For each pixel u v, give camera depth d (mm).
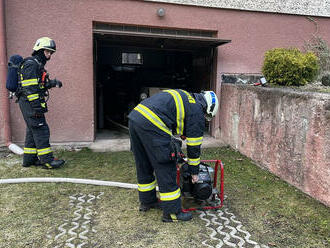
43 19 5250
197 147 2695
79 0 5328
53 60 5391
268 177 4090
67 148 5434
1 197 3350
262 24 6203
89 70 5543
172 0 5676
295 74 4652
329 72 6074
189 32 6055
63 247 2436
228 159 4918
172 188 2785
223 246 2480
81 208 3127
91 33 5449
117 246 2461
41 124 4059
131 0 5527
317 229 2756
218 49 6078
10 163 4559
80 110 5629
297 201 3326
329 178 3094
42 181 3801
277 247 2480
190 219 2916
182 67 8750
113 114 9172
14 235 2596
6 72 5148
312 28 6469
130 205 3229
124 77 9398
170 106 2652
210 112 2846
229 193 3557
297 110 3600
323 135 3154
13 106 5371
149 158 2746
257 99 4590
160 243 2512
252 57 6250
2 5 4961
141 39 5801
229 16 6020
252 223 2869
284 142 3895
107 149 5445
